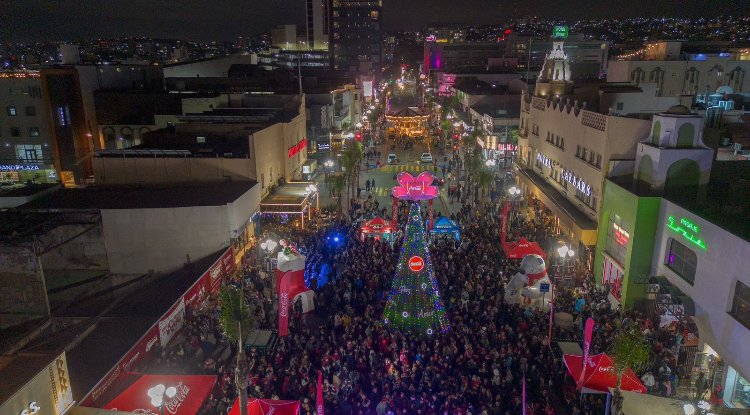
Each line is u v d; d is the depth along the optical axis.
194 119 49.72
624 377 17.80
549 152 44.00
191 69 96.25
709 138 35.53
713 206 24.23
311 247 35.28
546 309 26.55
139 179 38.22
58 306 25.42
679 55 68.88
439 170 64.44
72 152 61.19
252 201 36.78
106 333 22.09
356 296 27.34
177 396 16.98
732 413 17.06
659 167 26.69
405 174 27.19
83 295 27.14
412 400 19.23
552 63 49.31
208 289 29.05
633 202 26.81
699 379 20.86
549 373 20.97
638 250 26.88
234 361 22.66
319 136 65.44
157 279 28.70
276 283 28.44
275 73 88.56
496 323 24.77
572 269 31.80
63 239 30.28
